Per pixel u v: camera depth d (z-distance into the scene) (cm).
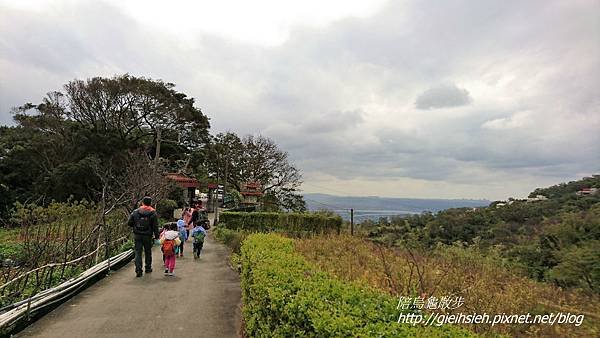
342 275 857
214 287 849
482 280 838
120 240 1233
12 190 3306
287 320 376
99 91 3869
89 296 749
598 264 1260
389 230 2072
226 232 1812
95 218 1178
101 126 3844
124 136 3850
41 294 627
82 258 880
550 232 1670
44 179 3194
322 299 380
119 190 1859
